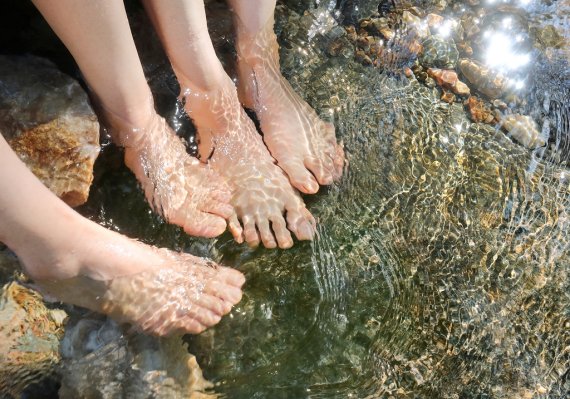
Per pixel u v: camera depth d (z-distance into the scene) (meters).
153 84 0.68
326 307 0.59
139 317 0.54
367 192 0.67
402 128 0.73
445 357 0.57
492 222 0.67
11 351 0.52
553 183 0.71
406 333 0.58
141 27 0.69
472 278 0.63
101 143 0.62
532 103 0.77
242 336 0.56
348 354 0.56
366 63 0.77
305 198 0.65
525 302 0.62
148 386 0.51
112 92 0.56
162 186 0.61
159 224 0.61
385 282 0.61
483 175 0.71
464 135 0.74
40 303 0.55
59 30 0.52
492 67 0.79
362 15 0.80
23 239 0.47
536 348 0.59
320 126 0.69
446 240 0.65
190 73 0.61
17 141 0.57
